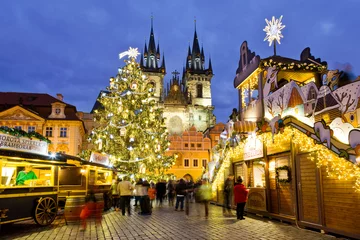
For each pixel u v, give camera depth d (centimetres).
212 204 2477
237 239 1023
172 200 2544
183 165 6631
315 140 1141
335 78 1106
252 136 1711
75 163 1535
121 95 3184
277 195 1506
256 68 1691
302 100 1252
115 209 2025
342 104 1038
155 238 1058
